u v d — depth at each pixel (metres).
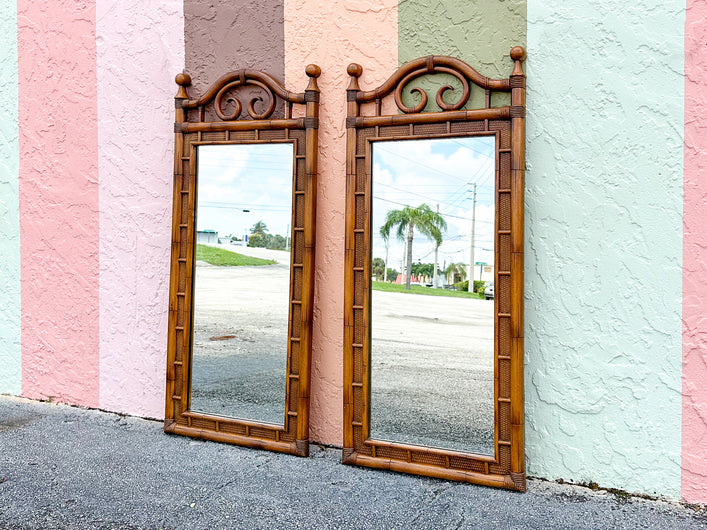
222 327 3.55
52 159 4.18
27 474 3.01
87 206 4.07
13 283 4.37
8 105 4.31
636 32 2.79
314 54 3.41
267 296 3.44
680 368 2.75
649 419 2.81
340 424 3.40
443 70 3.05
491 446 2.94
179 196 3.63
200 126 3.58
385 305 3.17
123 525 2.50
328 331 3.41
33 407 4.15
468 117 2.97
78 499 2.73
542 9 2.95
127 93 3.93
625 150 2.82
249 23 3.57
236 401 3.50
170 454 3.30
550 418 2.98
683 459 2.75
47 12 4.16
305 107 3.43
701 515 2.62
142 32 3.87
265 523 2.52
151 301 3.88
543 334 2.98
